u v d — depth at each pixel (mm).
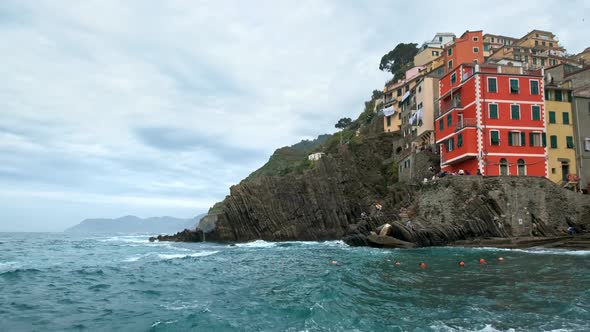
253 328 15328
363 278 25906
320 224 70062
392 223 51062
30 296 22422
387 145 85625
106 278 28703
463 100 60062
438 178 54062
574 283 23188
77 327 16188
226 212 75188
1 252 55250
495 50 96125
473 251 43031
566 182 56938
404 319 16250
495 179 51531
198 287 24578
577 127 59219
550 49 103125
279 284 25141
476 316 16531
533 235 49688
